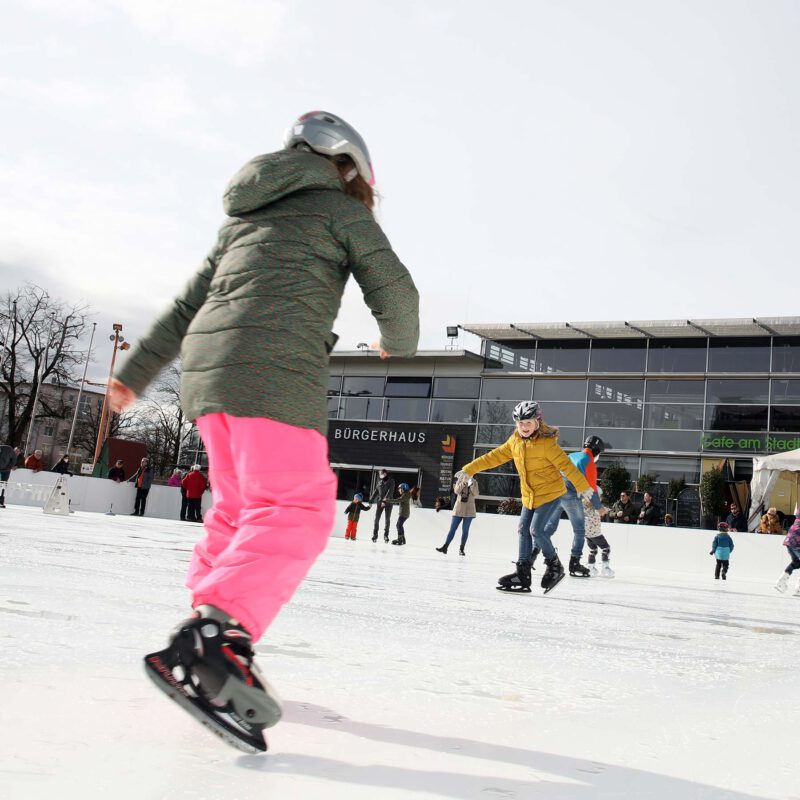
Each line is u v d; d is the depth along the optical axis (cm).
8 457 1669
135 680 145
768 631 411
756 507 1780
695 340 2856
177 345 163
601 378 2967
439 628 289
